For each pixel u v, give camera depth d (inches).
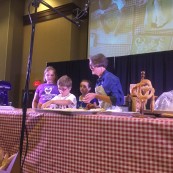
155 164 20.2
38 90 99.2
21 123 32.1
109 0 173.2
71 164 26.2
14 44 204.4
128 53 162.4
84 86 98.3
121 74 160.2
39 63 198.8
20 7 211.3
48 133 29.1
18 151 30.8
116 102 50.8
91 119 24.8
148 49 154.6
